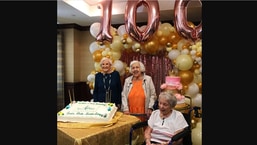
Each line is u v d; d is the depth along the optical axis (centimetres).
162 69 429
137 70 276
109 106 224
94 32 375
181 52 341
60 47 513
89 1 425
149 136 211
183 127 203
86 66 565
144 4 291
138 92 278
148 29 287
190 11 416
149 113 269
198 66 335
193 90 329
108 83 285
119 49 373
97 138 171
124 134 198
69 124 191
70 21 495
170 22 483
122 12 420
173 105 204
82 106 221
